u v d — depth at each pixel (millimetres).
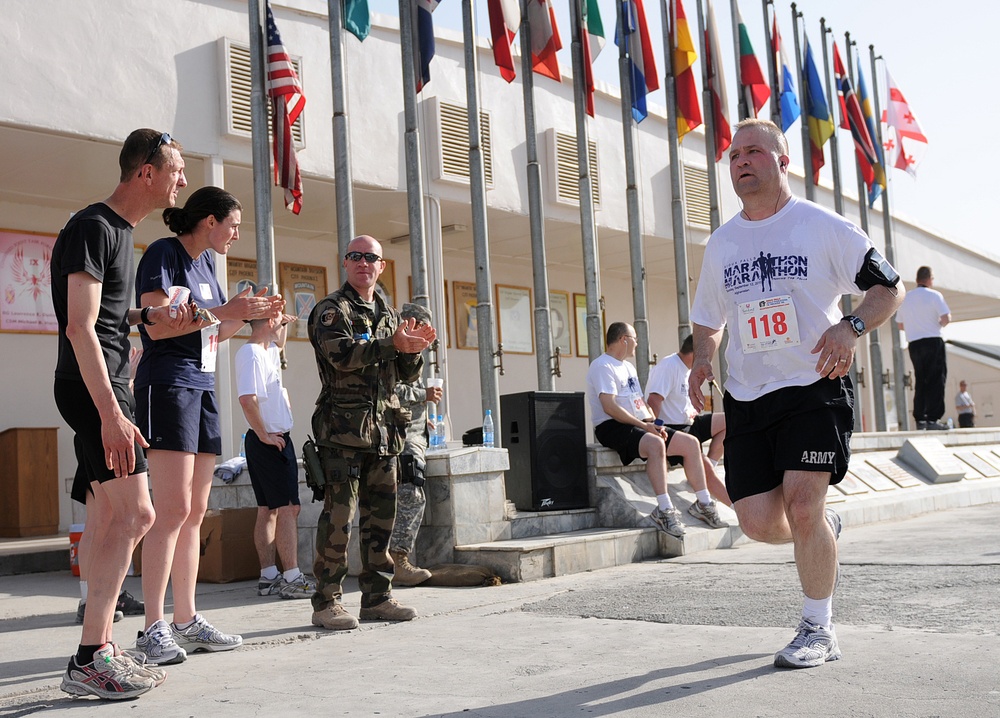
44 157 9711
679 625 3875
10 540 9773
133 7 9531
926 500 9656
